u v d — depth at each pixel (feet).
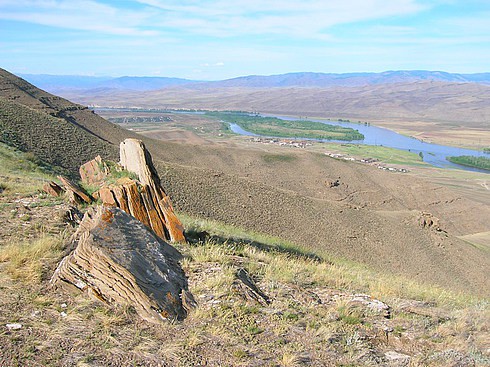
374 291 31.50
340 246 129.80
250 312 23.00
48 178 73.56
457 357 20.25
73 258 21.98
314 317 23.98
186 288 24.44
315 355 19.36
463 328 24.27
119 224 25.16
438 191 338.54
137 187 36.42
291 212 145.48
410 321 25.20
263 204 145.69
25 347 16.30
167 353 17.51
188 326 20.25
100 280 21.22
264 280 29.25
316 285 31.65
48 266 23.85
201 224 53.67
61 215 35.40
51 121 194.18
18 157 101.24
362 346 20.90
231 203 138.82
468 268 144.66
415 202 323.98
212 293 24.16
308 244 123.24
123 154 47.01
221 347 18.79
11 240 28.14
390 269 123.13
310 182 319.06
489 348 21.61
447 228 291.58
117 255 22.26
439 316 26.96
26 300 19.88
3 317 18.10
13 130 153.79
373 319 25.11
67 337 17.46
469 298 40.16
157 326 19.58
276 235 122.11
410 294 33.19
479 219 310.04
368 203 309.01
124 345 17.61
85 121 296.92
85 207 41.09
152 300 20.65
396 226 159.94
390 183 344.49
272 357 18.60
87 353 16.65
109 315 19.65
